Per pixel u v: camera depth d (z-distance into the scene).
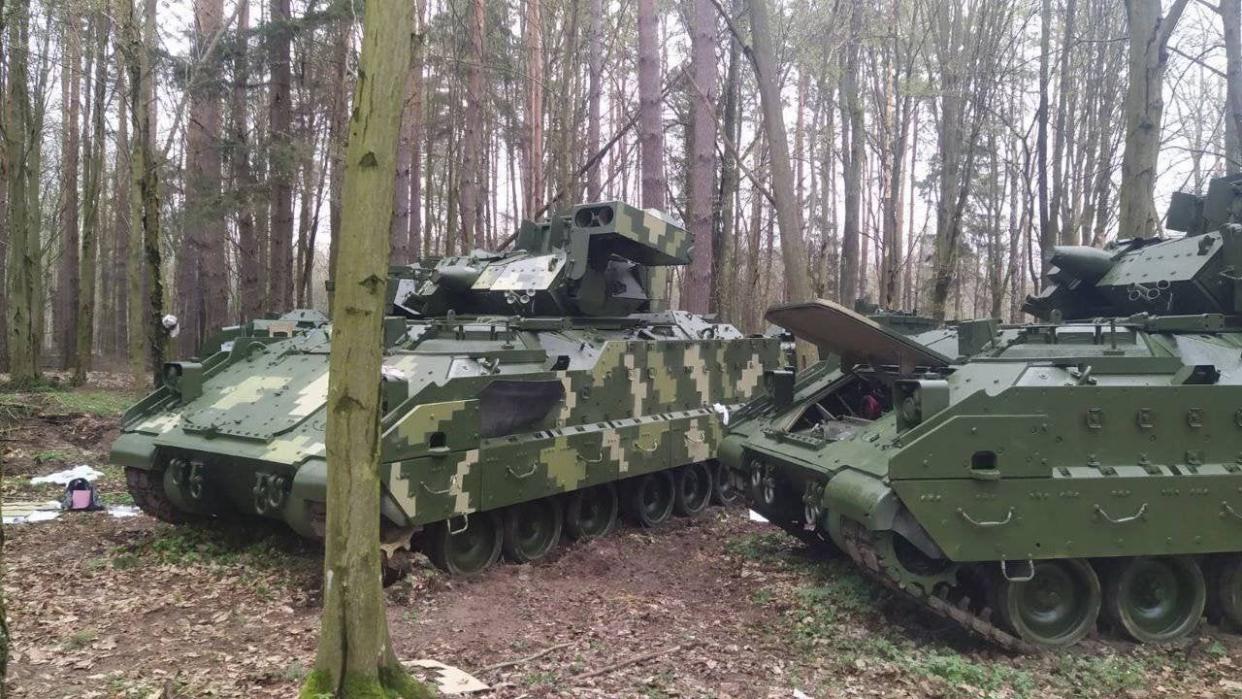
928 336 9.90
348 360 4.28
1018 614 6.85
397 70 4.12
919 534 6.54
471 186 21.16
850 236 22.53
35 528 10.43
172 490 9.22
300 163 23.06
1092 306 9.77
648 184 13.60
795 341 13.88
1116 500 6.68
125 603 7.52
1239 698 5.89
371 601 4.46
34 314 21.69
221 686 5.59
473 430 8.46
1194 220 9.23
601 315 11.73
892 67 26.66
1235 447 6.98
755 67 9.62
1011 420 6.57
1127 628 7.04
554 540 10.08
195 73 15.91
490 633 6.86
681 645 6.65
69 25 21.62
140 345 16.67
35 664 5.99
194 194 21.42
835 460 7.59
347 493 4.36
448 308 11.81
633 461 10.84
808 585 8.46
